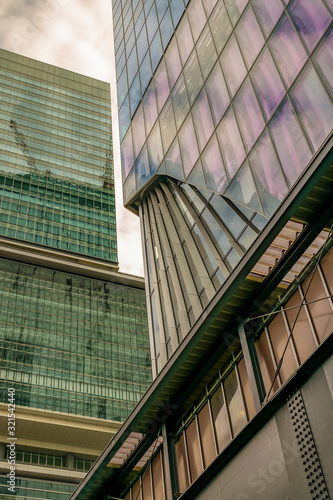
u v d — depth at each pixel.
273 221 19.41
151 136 43.97
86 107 199.38
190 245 35.66
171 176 38.59
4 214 158.75
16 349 137.38
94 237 168.62
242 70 31.38
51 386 134.62
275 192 25.36
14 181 167.25
